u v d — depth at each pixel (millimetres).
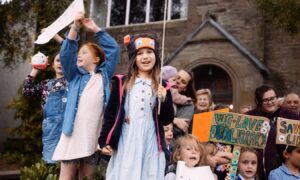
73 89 3674
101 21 14211
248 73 10867
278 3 8102
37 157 10250
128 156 3043
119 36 13508
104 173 4723
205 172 3592
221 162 3951
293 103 5523
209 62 11375
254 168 4020
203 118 4102
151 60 3283
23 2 11008
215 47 11367
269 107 4730
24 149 11375
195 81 12039
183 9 12898
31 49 11305
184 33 12430
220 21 11781
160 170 3111
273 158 4387
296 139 4121
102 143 3197
